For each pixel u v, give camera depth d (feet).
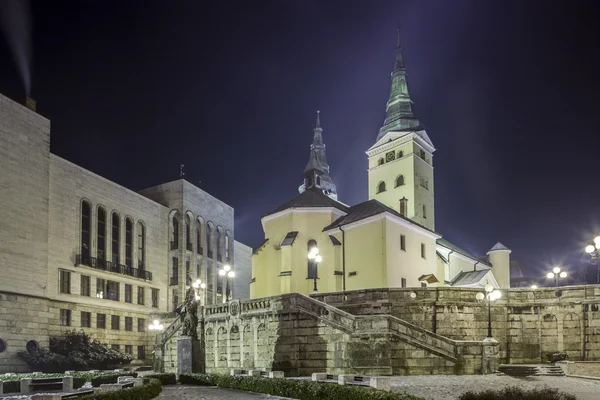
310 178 256.32
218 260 289.94
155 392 90.48
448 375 108.58
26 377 108.78
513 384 93.50
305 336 125.49
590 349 128.88
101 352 184.96
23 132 179.01
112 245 220.64
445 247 232.73
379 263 183.93
